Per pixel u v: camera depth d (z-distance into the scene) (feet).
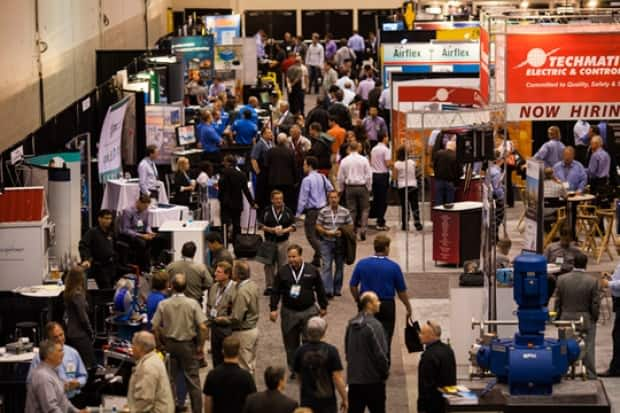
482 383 61.98
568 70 82.64
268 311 86.22
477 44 127.65
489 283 68.49
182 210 90.12
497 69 88.28
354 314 84.89
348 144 110.83
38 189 77.41
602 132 112.27
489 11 98.53
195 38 161.07
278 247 88.74
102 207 98.07
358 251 102.78
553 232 97.71
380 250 69.67
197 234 79.92
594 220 99.09
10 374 64.54
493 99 91.25
